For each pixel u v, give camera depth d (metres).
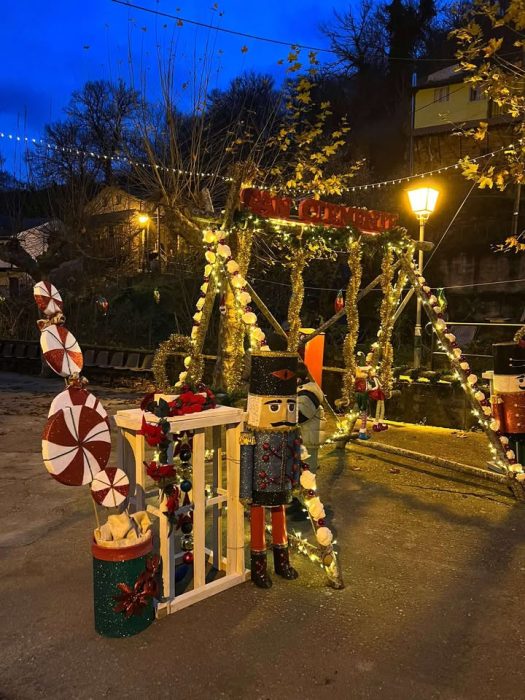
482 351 12.57
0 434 7.98
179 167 9.27
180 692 2.56
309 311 15.77
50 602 3.33
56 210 17.58
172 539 3.26
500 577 3.77
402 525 4.70
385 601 3.43
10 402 10.69
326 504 5.21
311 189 8.98
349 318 6.43
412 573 3.82
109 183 17.66
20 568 3.78
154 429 3.05
